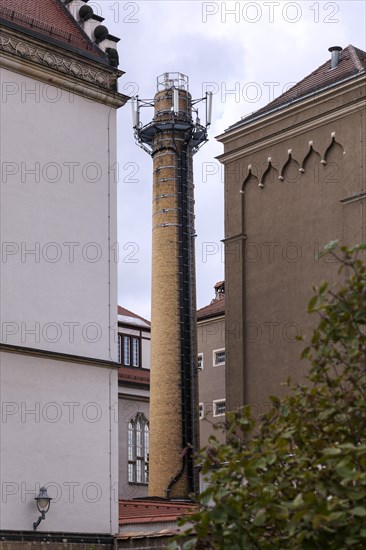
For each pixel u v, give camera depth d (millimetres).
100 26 41125
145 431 75000
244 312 49125
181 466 62031
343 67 48312
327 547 13211
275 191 48906
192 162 69000
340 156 45906
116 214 39656
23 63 37406
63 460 35812
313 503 13047
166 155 67938
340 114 45906
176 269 65688
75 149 38812
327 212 46062
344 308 15484
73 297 37469
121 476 71938
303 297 46406
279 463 14672
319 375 16062
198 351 72438
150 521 37906
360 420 15477
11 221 36094
